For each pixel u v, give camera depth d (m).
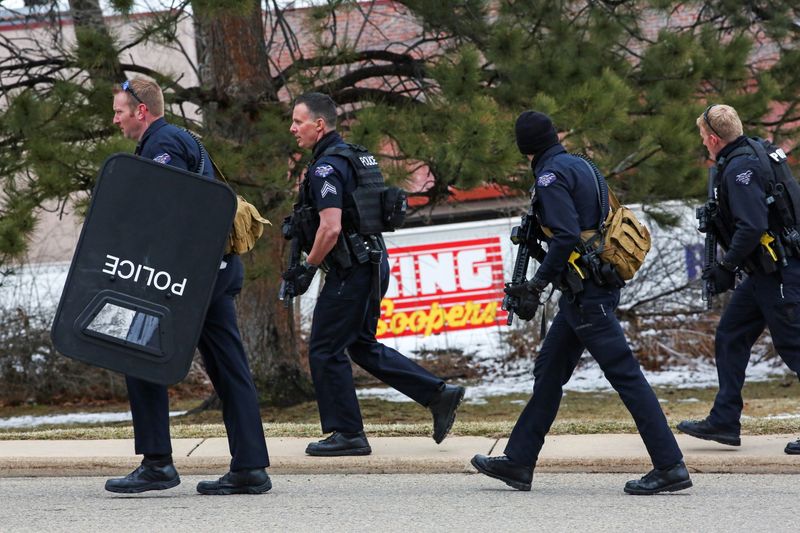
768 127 33.56
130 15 24.91
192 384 38.25
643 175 28.62
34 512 14.88
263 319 32.66
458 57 27.86
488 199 41.25
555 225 14.90
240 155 26.47
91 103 26.25
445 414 18.78
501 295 39.16
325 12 26.83
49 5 30.06
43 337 36.94
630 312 38.19
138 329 14.44
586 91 26.88
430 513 14.49
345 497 15.80
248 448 15.93
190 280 14.62
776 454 17.78
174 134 15.27
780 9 33.44
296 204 18.23
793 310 17.86
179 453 18.75
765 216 17.38
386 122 26.23
